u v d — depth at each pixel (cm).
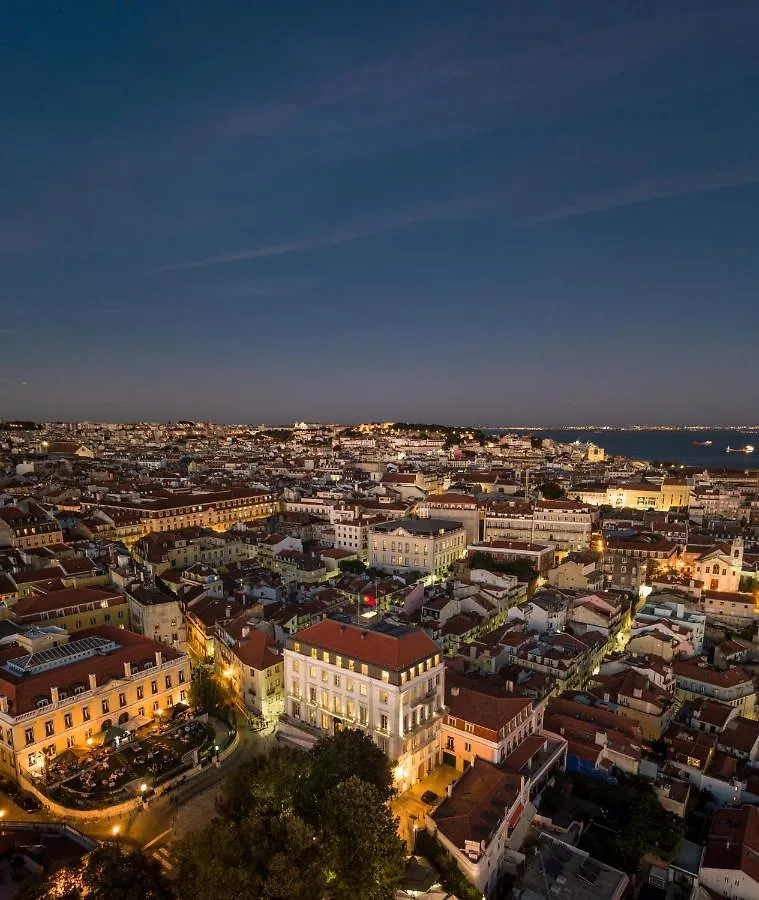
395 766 10838
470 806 9975
